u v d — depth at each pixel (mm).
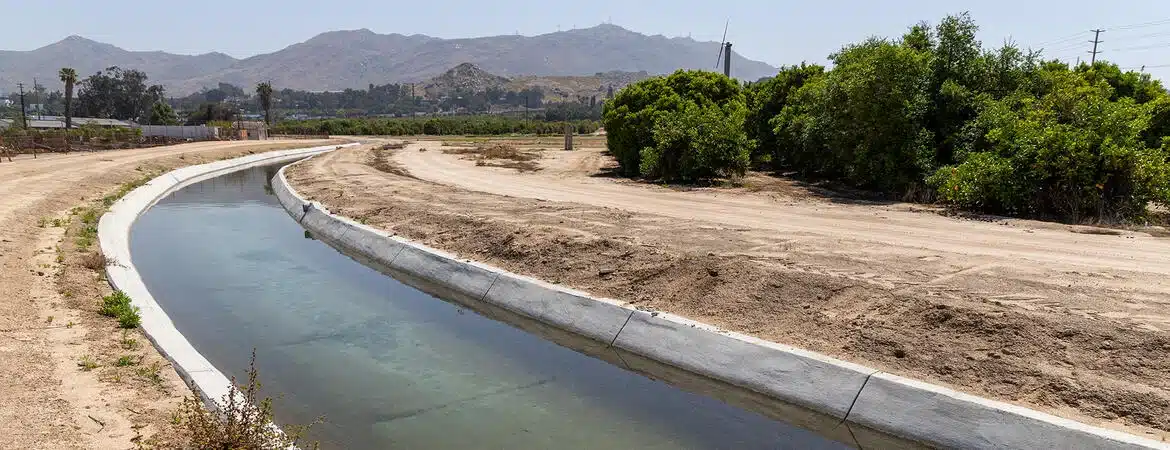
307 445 6602
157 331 8695
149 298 10453
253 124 63562
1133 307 7594
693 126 22844
